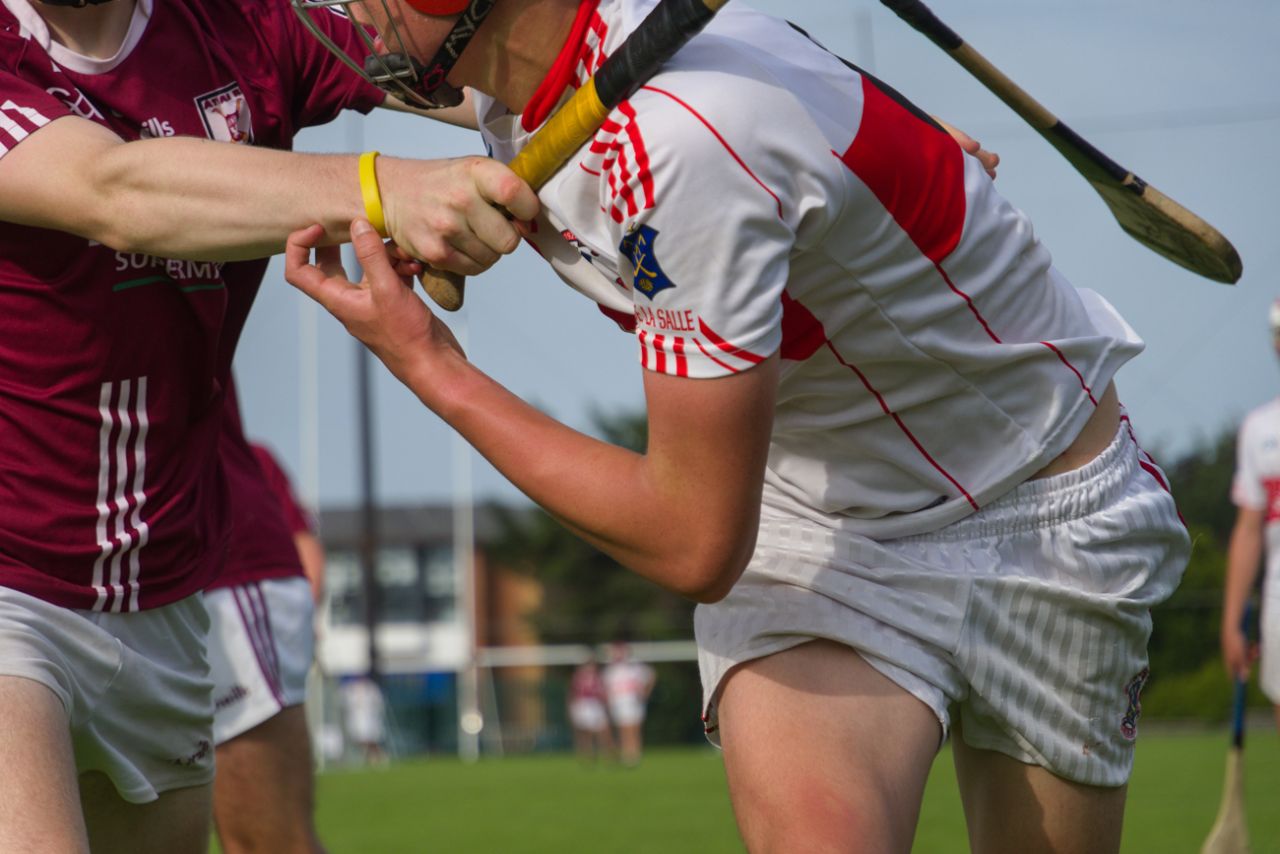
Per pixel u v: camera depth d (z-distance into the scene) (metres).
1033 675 7.18
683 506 6.09
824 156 6.11
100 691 7.83
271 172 6.59
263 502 12.41
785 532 7.09
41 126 6.80
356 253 6.51
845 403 6.92
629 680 66.19
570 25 6.36
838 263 6.44
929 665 6.88
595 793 36.81
